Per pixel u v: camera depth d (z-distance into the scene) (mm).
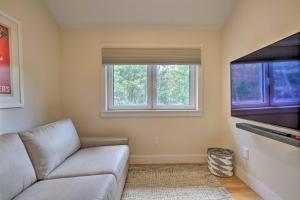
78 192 1425
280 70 1717
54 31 2969
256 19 2225
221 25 3131
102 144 2762
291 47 1580
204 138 3279
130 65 3289
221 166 2697
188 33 3197
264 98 1959
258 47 2191
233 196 2219
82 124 3209
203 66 3227
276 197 1937
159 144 3264
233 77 2652
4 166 1369
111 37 3162
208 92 3250
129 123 3240
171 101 3338
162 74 3314
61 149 2104
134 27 3137
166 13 2938
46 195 1397
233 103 2652
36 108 2479
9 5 1987
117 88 3309
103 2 2783
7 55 1950
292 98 1577
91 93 3193
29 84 2330
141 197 2197
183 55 3203
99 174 1807
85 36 3152
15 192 1397
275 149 1942
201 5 2828
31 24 2377
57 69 3057
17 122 2115
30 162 1689
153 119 3250
